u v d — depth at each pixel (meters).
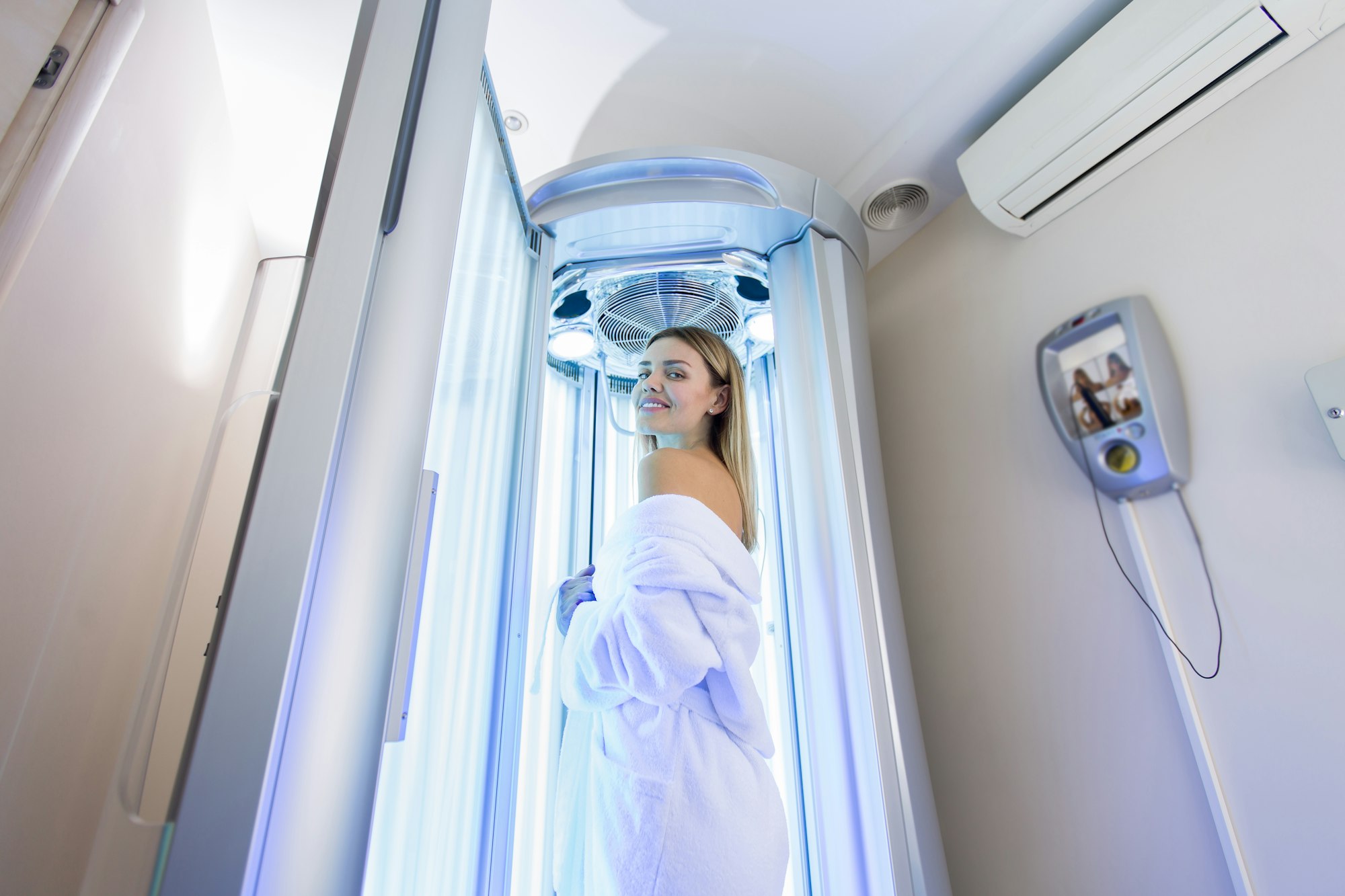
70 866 1.29
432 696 0.65
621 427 1.38
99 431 1.22
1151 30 1.01
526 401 1.02
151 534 1.54
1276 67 0.98
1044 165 1.19
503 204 0.95
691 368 1.21
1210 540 0.97
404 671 0.54
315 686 0.44
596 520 1.30
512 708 0.86
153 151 1.23
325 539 0.47
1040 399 1.26
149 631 1.58
